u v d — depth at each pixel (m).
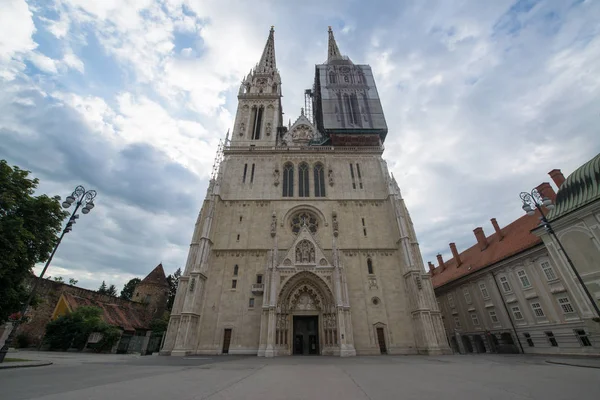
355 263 42.62
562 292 32.72
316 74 83.19
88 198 22.34
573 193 29.95
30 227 22.78
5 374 13.09
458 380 12.02
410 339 37.62
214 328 37.50
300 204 48.12
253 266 41.84
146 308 65.06
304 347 37.97
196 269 39.06
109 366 18.61
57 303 48.38
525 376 13.07
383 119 64.94
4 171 22.20
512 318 39.59
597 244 27.14
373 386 10.50
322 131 72.69
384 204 48.84
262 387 10.14
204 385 10.43
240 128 61.41
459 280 49.84
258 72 73.94
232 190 49.81
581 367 17.17
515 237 43.66
